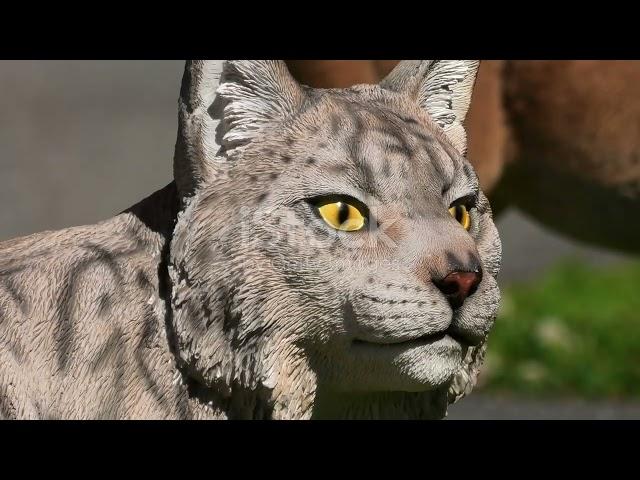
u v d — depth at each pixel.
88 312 5.87
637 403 13.11
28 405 5.79
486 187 12.11
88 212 21.02
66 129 25.22
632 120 11.77
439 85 6.34
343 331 5.68
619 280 17.67
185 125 5.79
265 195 5.68
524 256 19.73
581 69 11.77
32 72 28.47
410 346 5.66
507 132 12.17
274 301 5.63
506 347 14.43
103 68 28.86
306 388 5.78
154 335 5.84
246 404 5.77
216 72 5.80
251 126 5.84
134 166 23.34
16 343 5.84
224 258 5.62
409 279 5.60
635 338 14.72
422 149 5.90
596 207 12.33
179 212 5.79
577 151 11.98
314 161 5.73
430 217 5.75
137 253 6.00
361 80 11.16
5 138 24.48
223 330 5.64
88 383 5.82
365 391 5.99
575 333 14.90
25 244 6.21
